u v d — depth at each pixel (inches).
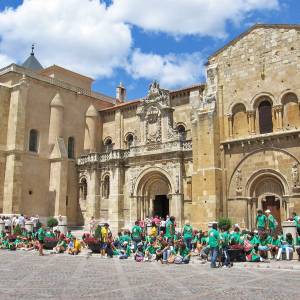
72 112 2194.9
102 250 1075.3
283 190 1318.9
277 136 1330.0
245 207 1378.0
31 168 1959.9
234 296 483.5
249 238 1017.5
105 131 2276.1
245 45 1471.5
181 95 1907.0
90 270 758.5
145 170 1801.2
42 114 2054.6
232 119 1467.8
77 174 2121.1
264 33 1432.1
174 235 1083.9
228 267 829.2
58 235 1339.8
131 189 1835.6
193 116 1551.4
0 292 500.4
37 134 2025.1
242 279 640.4
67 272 720.3
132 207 1819.6
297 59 1336.1
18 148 1881.2
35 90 2037.4
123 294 492.4
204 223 1391.5
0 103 1907.0
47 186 2023.9
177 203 1651.1
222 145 1456.7
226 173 1439.5
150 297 472.1
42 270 748.0
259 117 1416.1
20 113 1909.4
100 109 2310.5
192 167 1646.2
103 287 549.0
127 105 2151.8
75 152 2172.7
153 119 1834.4
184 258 913.5
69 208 2058.3
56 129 2074.3
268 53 1409.9
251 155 1392.7
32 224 1552.7
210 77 1526.8
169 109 1795.0
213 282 603.2
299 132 1280.8
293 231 985.5
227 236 859.4
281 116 1347.2
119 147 2158.0
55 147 2050.9
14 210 1818.4
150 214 1803.6
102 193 1977.1
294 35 1355.8
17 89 1924.2
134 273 718.5
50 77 2134.6
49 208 1999.3
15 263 874.8
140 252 976.9
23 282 589.6
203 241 1007.0
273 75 1386.6
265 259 940.6
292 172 1286.9
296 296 487.2
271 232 1027.9
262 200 1381.6
